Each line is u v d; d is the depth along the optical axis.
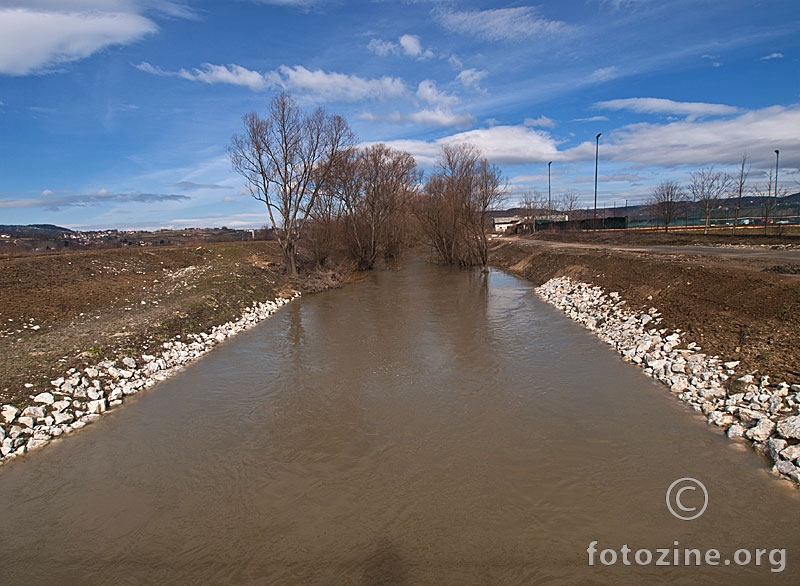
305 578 5.43
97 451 8.55
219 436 9.08
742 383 9.41
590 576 5.34
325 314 21.53
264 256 42.50
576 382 11.30
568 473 7.38
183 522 6.51
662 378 11.08
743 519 6.14
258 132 29.69
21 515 6.75
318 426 9.41
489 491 6.98
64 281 20.81
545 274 30.66
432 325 18.22
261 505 6.85
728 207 43.94
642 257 23.16
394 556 5.73
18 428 8.73
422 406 10.23
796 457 6.91
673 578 5.26
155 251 35.66
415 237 63.78
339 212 39.81
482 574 5.40
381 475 7.53
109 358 12.16
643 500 6.63
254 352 15.11
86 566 5.74
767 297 12.16
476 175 37.66
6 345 12.52
